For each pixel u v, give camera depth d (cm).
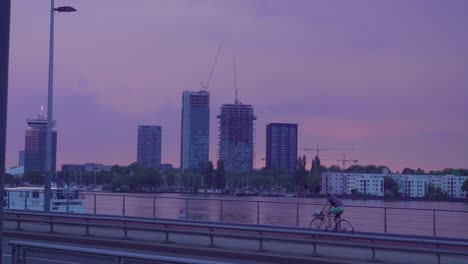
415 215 2370
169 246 2161
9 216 2770
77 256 920
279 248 2130
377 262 1848
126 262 870
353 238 1975
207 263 774
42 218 2725
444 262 1894
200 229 2517
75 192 3475
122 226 2388
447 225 2419
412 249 1798
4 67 775
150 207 3319
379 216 2625
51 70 3100
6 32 781
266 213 2955
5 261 1401
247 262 1952
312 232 2030
